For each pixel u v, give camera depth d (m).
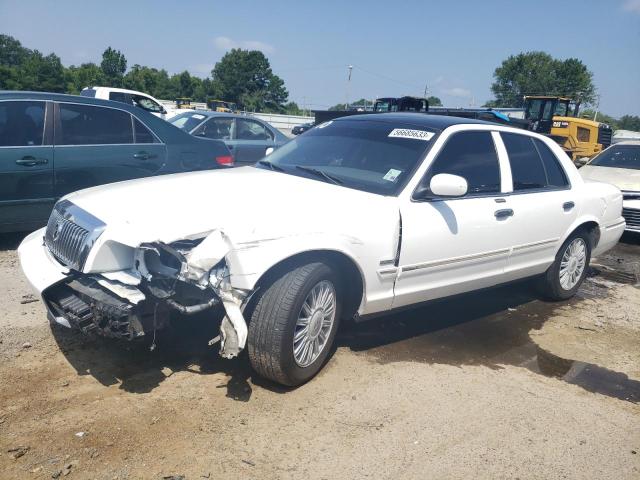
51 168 5.95
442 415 3.46
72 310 3.16
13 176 5.73
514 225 4.79
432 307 5.39
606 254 8.59
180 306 3.12
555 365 4.38
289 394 3.51
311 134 5.02
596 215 5.82
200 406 3.28
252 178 4.10
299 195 3.77
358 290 3.87
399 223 3.88
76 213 3.40
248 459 2.87
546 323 5.26
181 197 3.51
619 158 10.52
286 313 3.29
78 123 6.18
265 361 3.37
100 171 6.28
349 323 4.74
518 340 4.79
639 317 5.66
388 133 4.55
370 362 4.07
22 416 3.06
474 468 2.99
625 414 3.72
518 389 3.91
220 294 3.09
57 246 3.45
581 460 3.16
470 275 4.58
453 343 4.58
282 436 3.08
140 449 2.87
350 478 2.81
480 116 14.92
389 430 3.24
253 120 11.06
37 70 81.31
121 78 90.31
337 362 4.01
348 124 4.92
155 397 3.34
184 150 6.96
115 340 3.97
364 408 3.45
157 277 3.10
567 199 5.42
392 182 4.09
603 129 22.41
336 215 3.62
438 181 3.90
